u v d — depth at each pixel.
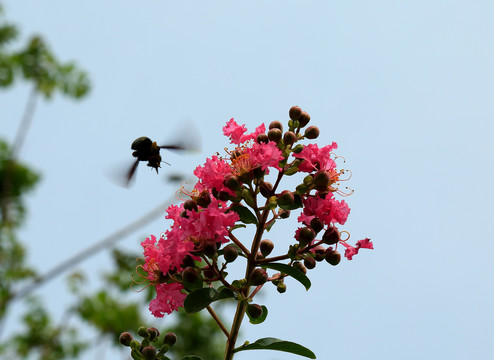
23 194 15.96
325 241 3.98
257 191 3.84
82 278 13.69
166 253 3.83
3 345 14.06
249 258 3.88
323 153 3.92
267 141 3.99
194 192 4.03
